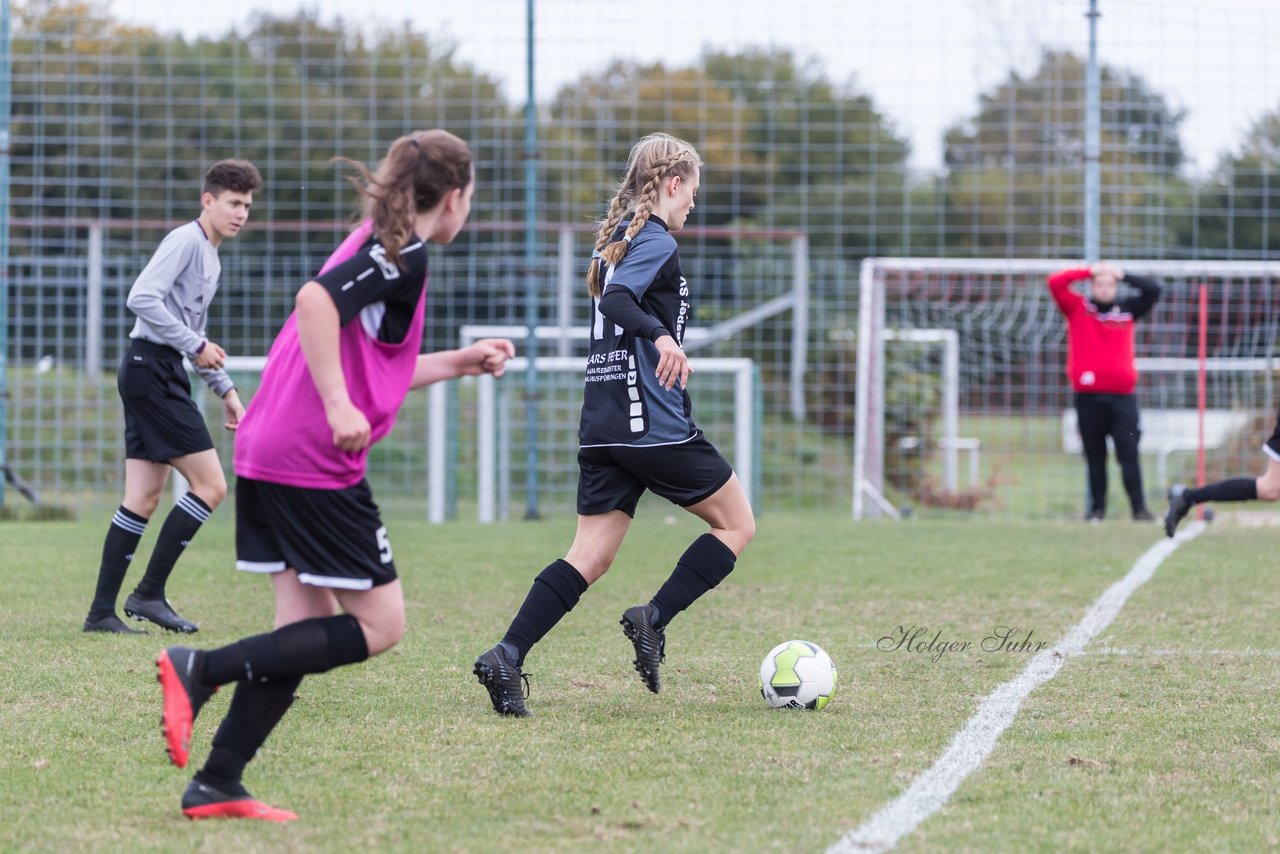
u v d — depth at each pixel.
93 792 9.52
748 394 35.81
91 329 38.09
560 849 8.27
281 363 8.98
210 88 45.97
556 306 44.28
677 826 8.73
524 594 19.81
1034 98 53.88
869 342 36.66
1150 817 8.98
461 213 9.24
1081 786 9.75
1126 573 22.20
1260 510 37.22
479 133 44.09
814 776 9.98
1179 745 11.02
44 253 46.19
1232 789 9.73
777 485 40.16
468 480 41.16
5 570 21.86
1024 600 19.33
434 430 35.09
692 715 12.11
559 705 12.51
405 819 8.88
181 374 16.48
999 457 52.22
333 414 8.41
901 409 41.56
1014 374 47.88
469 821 8.84
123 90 47.03
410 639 15.97
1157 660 14.88
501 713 11.99
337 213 44.81
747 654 15.24
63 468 38.28
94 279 37.97
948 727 11.63
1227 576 21.83
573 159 45.12
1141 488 31.94
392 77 44.25
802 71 44.09
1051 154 58.03
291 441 8.70
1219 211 41.22
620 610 18.42
